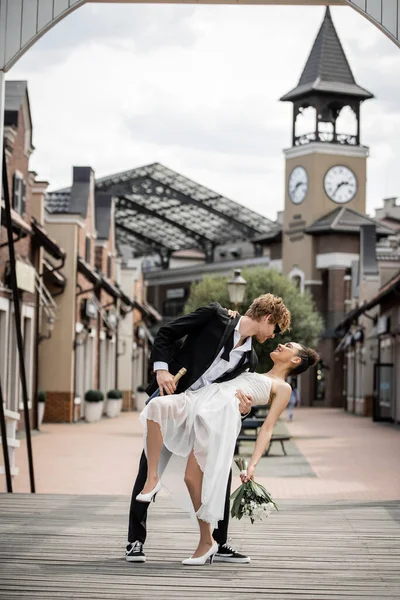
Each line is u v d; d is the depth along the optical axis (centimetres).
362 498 1490
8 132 2314
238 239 8825
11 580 690
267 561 771
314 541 859
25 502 1073
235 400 718
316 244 7200
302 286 7250
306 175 7300
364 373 5034
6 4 948
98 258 4353
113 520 945
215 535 764
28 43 945
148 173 7631
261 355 3775
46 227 3375
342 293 7019
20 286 2470
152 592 663
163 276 9562
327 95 7206
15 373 2516
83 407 3712
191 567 740
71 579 695
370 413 5041
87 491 1495
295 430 3612
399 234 7088
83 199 3900
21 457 2062
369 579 713
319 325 4516
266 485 1677
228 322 728
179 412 711
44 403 3134
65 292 3388
